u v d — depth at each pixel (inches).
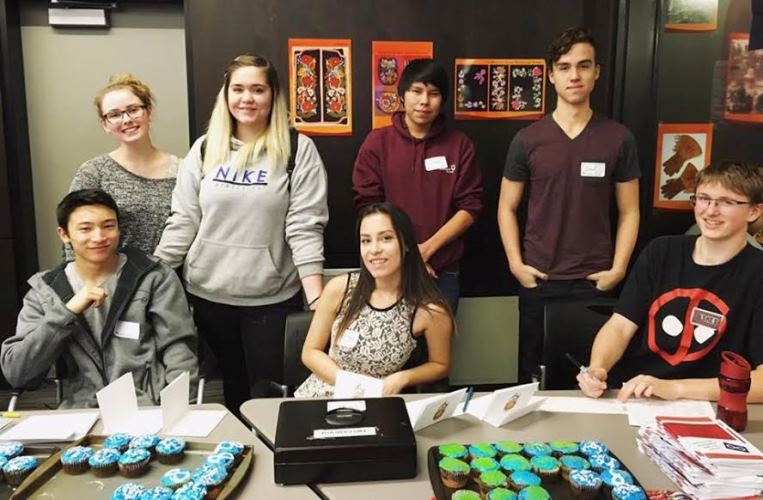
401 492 46.7
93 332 76.7
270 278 89.7
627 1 112.2
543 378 83.4
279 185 87.2
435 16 115.3
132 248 82.6
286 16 112.7
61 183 129.0
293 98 115.1
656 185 118.6
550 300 85.4
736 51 114.6
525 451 50.5
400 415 52.5
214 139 88.1
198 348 86.8
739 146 118.3
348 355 73.4
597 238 95.8
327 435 49.0
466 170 98.8
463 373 126.7
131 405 59.2
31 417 59.2
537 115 120.1
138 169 94.4
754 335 65.2
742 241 66.5
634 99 116.0
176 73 127.0
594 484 44.8
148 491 44.2
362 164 101.0
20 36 122.0
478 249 123.3
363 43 114.8
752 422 57.6
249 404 62.1
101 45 124.4
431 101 94.3
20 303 124.0
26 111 125.0
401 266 74.4
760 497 45.4
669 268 70.1
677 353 68.7
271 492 46.7
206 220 88.1
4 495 46.2
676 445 49.1
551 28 117.1
